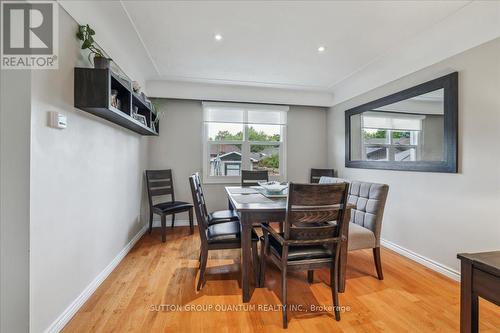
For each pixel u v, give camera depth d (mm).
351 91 3770
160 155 3885
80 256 1778
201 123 4000
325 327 1571
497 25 1875
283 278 1606
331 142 4363
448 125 2240
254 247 2102
